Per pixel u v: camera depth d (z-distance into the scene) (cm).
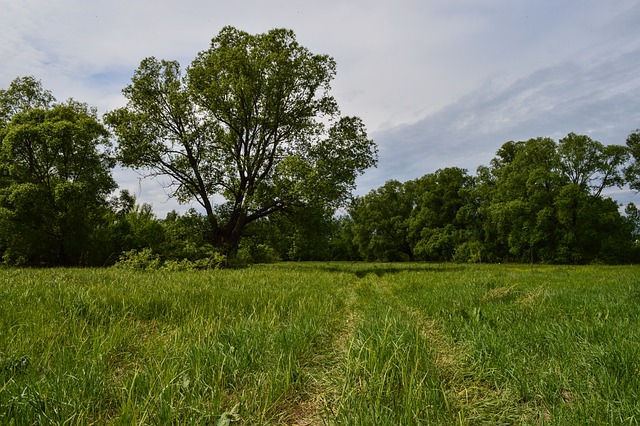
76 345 384
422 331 504
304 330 498
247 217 2831
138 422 231
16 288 772
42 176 2728
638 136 4606
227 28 2739
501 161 5794
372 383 288
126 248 2741
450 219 6600
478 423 263
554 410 254
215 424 245
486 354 386
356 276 2278
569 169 4731
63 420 230
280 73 2623
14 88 2925
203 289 880
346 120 2920
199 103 2645
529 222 4706
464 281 1337
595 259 4328
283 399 309
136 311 610
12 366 315
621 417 235
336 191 2686
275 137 2850
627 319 510
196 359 337
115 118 2680
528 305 694
